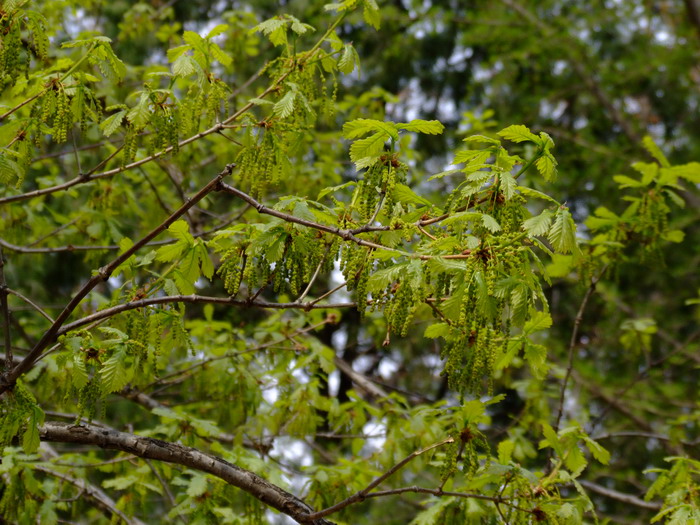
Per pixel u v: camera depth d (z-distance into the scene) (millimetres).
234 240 3928
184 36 4094
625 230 5090
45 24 3631
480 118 7438
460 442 3615
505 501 3732
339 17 4316
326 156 7234
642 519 9266
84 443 3557
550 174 3156
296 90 3963
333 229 3086
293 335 5859
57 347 3391
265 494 3662
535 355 3570
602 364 10984
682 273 11258
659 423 10039
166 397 7941
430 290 3232
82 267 9969
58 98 3549
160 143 3857
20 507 4555
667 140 13164
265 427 5715
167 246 3521
